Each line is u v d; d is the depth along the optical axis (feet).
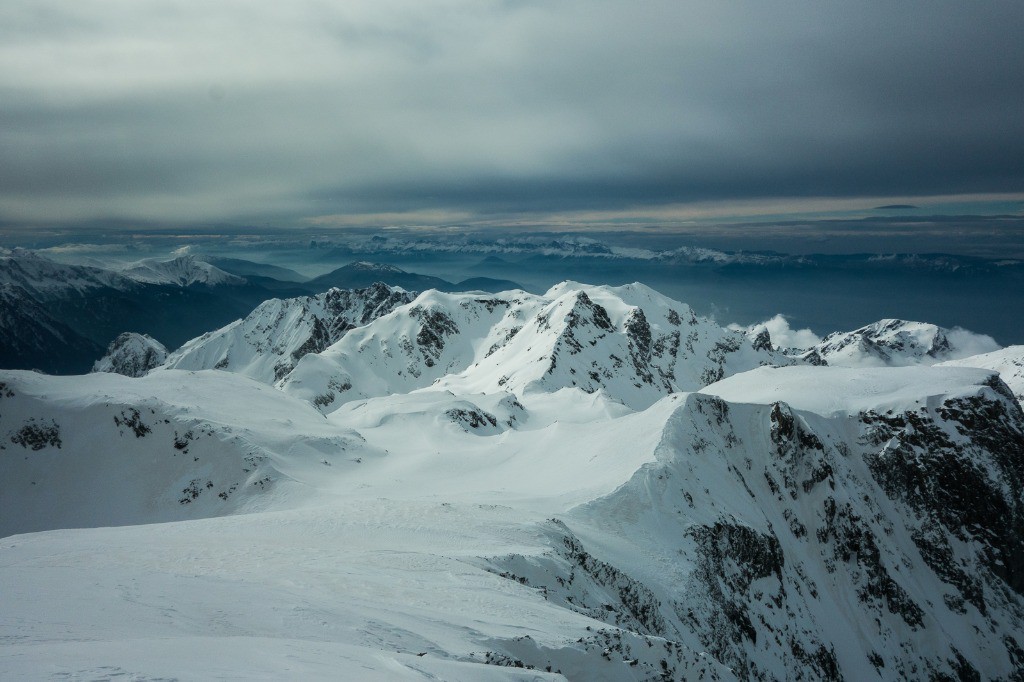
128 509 308.81
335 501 273.13
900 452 295.28
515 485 278.46
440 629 77.82
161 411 351.87
